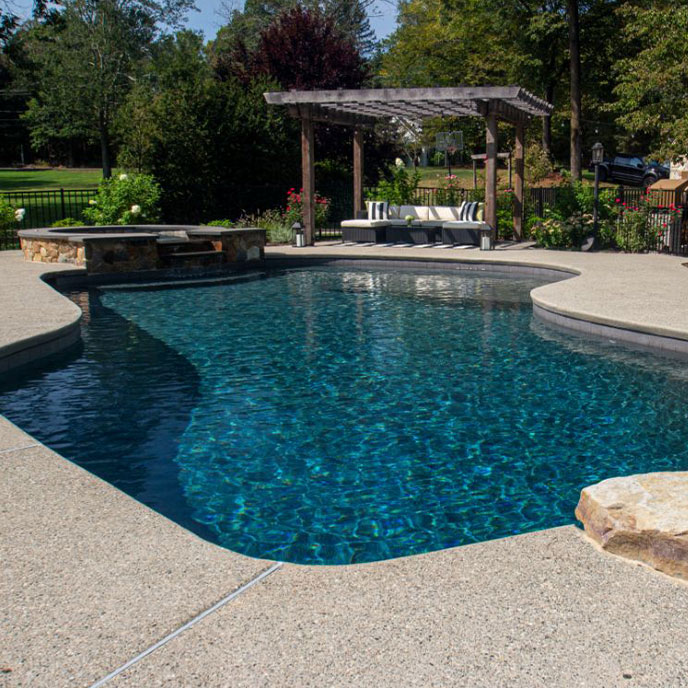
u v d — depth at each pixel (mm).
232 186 20688
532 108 16812
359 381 6531
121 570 2473
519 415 5527
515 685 1849
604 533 2623
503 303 10586
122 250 12977
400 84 41688
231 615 2184
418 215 18562
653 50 16375
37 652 1992
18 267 12523
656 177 27859
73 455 4727
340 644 2031
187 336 8508
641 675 1887
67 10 39469
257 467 4535
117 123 20734
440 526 3709
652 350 7391
